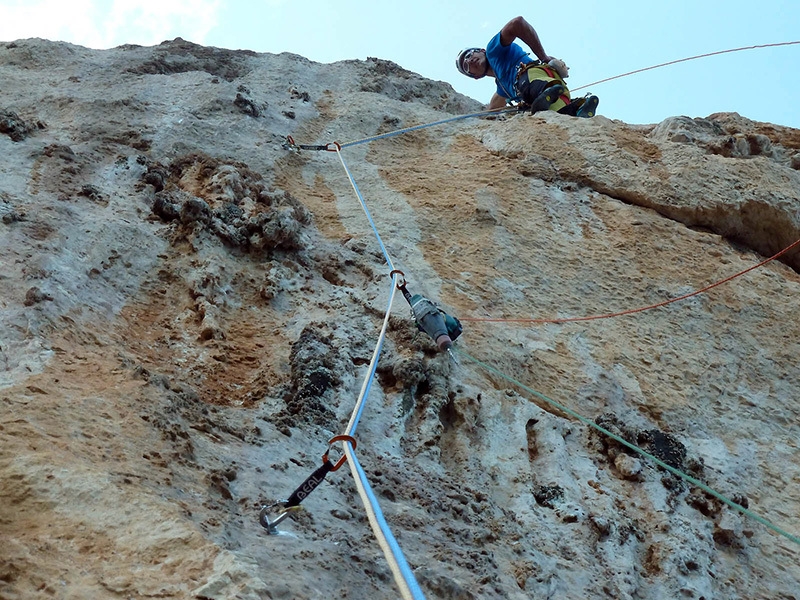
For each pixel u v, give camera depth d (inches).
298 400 186.7
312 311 230.4
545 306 267.6
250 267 244.2
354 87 418.0
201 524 123.6
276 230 247.1
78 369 165.0
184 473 140.0
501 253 284.2
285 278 242.2
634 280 287.7
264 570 116.4
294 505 131.6
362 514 153.4
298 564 124.5
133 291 215.6
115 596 104.9
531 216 310.3
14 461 125.0
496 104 413.1
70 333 178.9
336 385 197.0
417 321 219.0
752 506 216.2
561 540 177.3
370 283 249.6
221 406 178.5
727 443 235.1
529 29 376.8
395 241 279.7
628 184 328.2
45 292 184.7
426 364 211.3
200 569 111.1
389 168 342.3
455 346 228.2
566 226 309.6
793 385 262.5
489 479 189.9
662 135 371.9
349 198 310.7
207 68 400.2
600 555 177.9
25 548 109.0
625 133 355.6
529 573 158.1
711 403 247.4
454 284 262.4
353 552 136.0
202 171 282.0
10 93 332.8
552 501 189.2
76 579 106.3
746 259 313.0
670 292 284.8
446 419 206.2
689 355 261.7
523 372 235.3
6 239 204.4
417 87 446.6
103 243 223.1
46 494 120.8
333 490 157.5
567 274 285.0
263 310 228.2
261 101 360.8
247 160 308.5
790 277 316.8
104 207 246.1
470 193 316.5
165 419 152.4
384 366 209.9
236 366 199.8
